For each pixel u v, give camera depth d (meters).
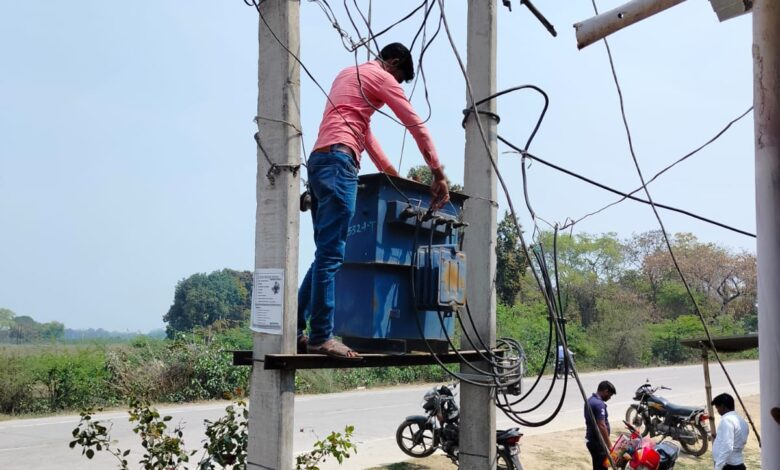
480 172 5.83
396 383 25.73
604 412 10.20
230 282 69.56
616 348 38.44
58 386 17.91
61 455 11.50
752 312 58.91
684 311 57.09
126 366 19.41
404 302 5.11
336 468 10.90
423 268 5.07
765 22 2.67
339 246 4.44
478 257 5.80
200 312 65.94
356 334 4.94
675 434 13.41
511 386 5.77
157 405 18.83
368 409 17.89
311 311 4.42
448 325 5.49
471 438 5.75
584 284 50.75
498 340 6.06
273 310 4.30
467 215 5.87
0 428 14.53
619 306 43.34
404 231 5.09
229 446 5.88
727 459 9.09
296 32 4.42
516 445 10.43
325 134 4.52
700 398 21.97
